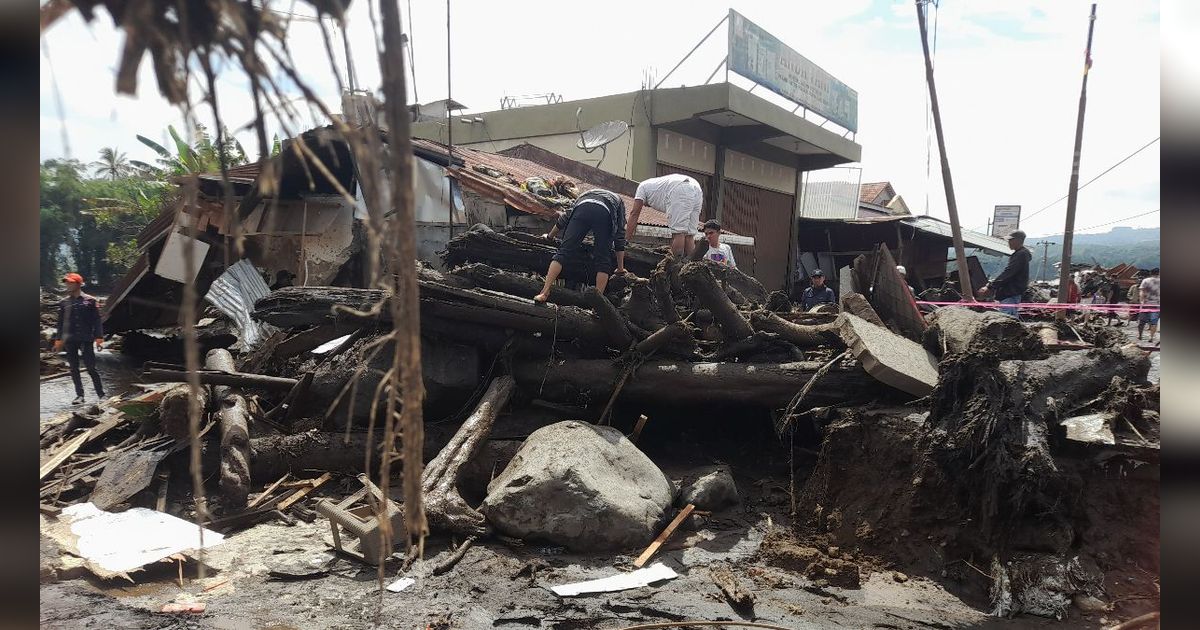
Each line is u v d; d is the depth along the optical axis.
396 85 1.46
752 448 6.59
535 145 16.23
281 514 4.89
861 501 4.85
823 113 18.73
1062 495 4.21
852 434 5.02
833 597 4.06
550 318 6.20
